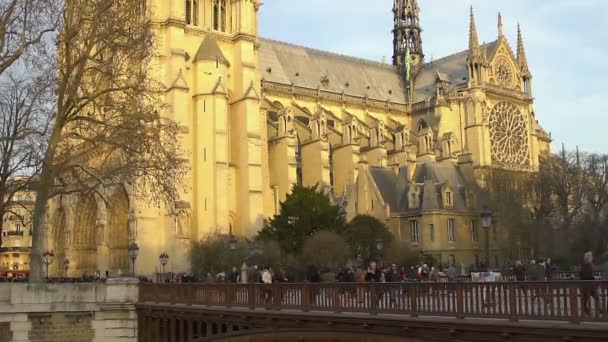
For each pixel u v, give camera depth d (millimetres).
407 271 72062
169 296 48906
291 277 74062
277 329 35312
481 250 101438
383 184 106625
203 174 95250
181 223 89812
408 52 150625
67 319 51500
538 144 145125
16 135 54688
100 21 54125
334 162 116250
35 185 55844
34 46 54312
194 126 96812
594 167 107375
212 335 41000
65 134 56344
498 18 140750
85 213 100375
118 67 55594
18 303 50125
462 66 142500
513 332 23328
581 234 92875
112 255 93688
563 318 22734
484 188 107438
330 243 76812
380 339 29234
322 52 142125
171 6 95438
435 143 124562
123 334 52562
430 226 99438
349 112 132750
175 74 94125
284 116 107250
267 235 84812
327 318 31531
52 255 99125
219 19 103750
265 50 129375
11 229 179250
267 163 104500
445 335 26172
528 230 95562
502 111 135375
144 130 54969
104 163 57625
